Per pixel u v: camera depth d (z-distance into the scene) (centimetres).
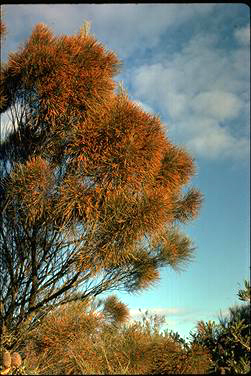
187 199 529
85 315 388
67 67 447
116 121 417
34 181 416
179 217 538
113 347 331
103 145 418
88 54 461
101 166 417
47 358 382
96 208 415
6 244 461
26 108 488
